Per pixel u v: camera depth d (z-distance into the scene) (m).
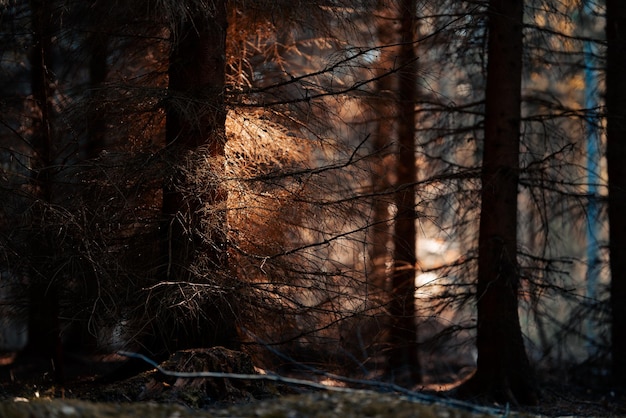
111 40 10.60
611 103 12.36
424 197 11.02
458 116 12.00
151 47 10.84
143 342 9.44
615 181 12.36
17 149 12.23
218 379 7.82
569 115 10.67
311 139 10.34
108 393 7.68
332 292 9.55
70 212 8.96
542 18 12.80
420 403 6.08
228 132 9.80
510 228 10.63
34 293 9.84
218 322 9.17
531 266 11.43
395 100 10.62
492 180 10.57
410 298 11.88
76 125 9.83
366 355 11.03
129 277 8.87
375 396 6.23
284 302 9.43
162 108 9.61
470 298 11.05
